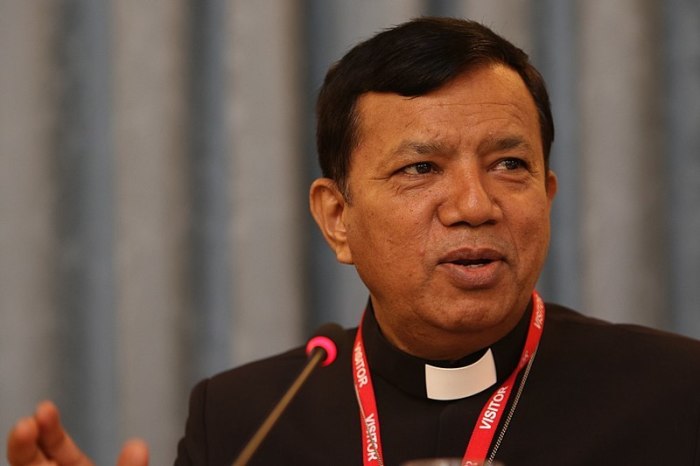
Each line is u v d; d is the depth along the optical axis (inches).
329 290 264.1
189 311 262.4
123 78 261.9
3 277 263.9
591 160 250.4
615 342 181.9
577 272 255.9
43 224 265.3
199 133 266.4
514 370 178.1
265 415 187.3
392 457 174.2
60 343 266.1
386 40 167.0
